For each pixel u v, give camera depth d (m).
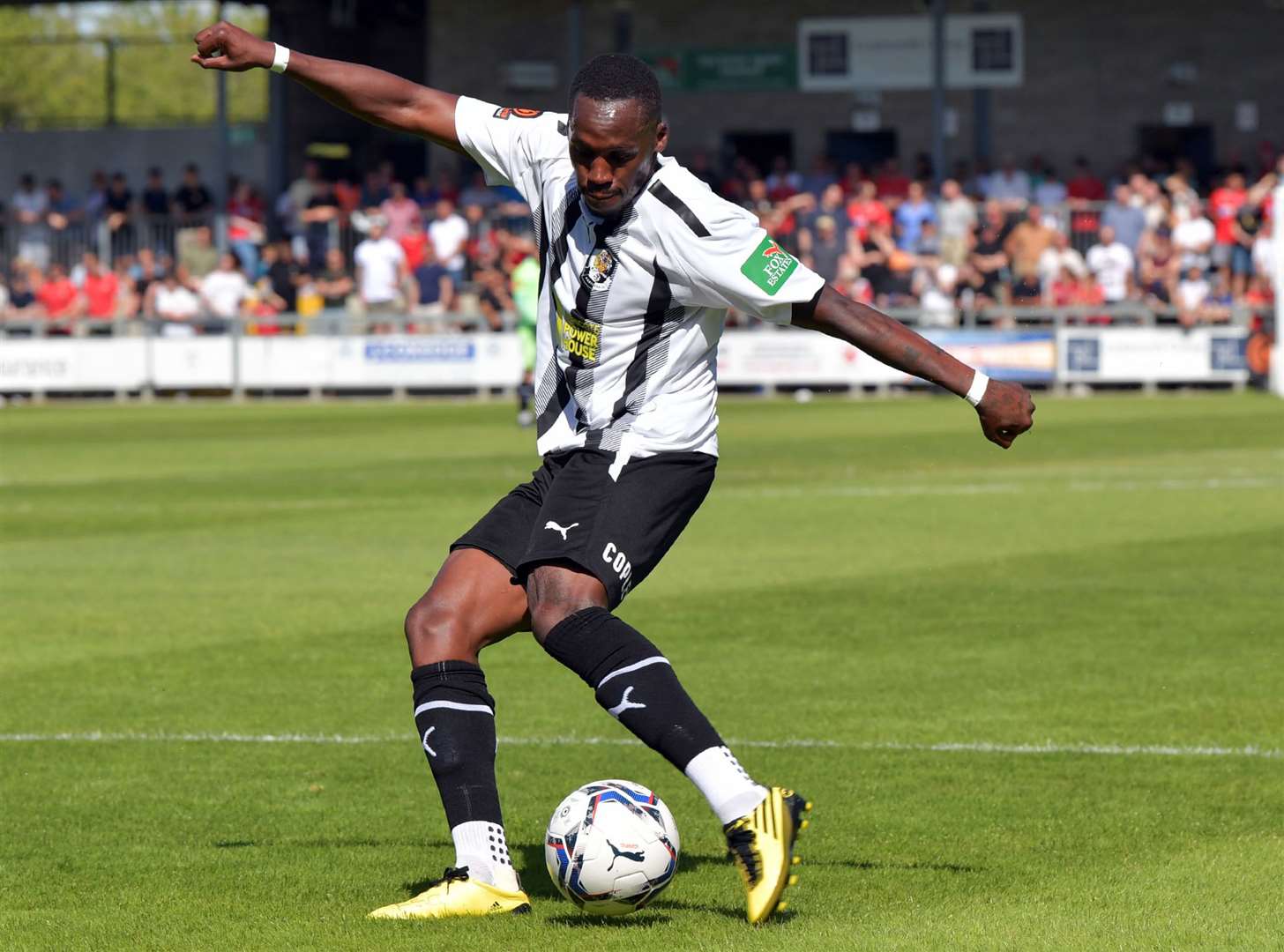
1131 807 14.45
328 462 48.47
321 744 17.31
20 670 21.23
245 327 80.50
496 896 11.56
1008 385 10.90
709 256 11.04
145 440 57.50
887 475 43.06
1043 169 84.50
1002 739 17.03
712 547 31.03
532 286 60.84
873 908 11.68
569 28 98.69
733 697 19.08
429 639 11.70
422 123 12.27
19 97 186.25
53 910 11.95
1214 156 93.88
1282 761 16.02
